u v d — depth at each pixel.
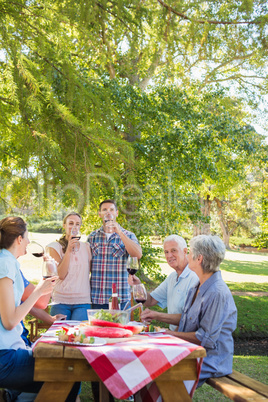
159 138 9.42
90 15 4.92
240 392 2.34
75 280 4.03
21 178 4.74
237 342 8.59
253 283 15.79
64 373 2.13
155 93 10.18
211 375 2.69
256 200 13.85
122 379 2.00
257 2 6.44
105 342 2.24
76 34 5.73
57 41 4.59
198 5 5.62
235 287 14.52
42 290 2.55
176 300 3.40
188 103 10.24
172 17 5.48
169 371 2.16
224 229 36.44
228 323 2.78
